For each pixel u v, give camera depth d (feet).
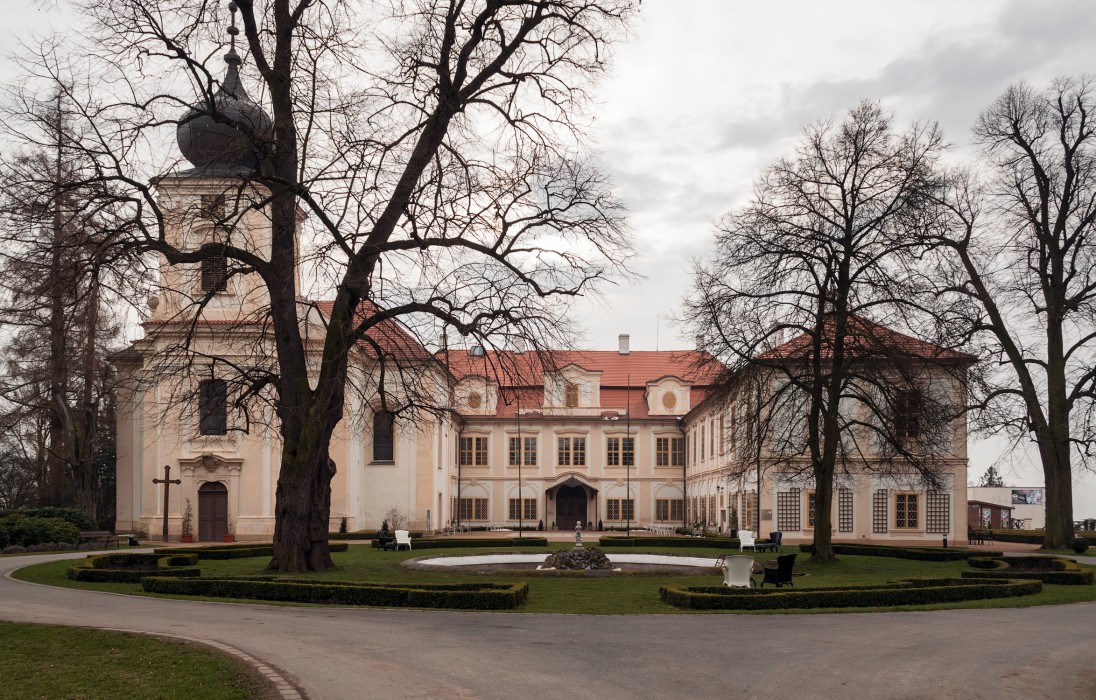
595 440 261.03
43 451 186.09
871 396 123.24
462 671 41.68
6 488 239.91
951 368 114.42
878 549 133.08
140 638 49.01
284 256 89.35
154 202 83.82
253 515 170.19
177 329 162.71
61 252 77.97
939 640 51.62
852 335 111.04
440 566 101.86
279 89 84.07
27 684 41.34
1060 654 47.96
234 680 39.99
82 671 42.98
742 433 122.52
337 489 183.21
